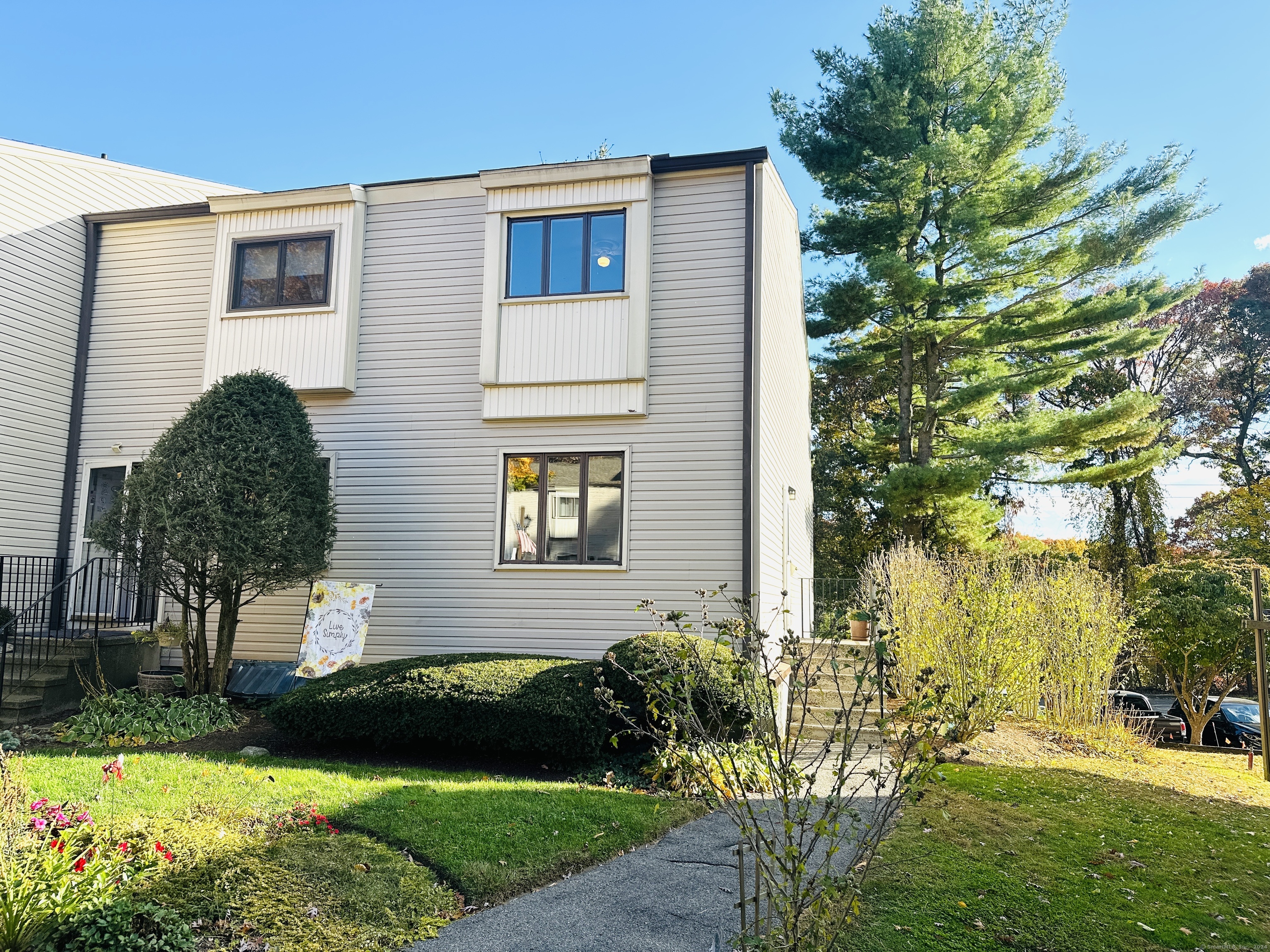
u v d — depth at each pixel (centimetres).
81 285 1273
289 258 1191
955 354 2395
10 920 365
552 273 1105
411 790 655
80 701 1010
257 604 1141
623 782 772
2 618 1096
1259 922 500
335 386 1135
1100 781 841
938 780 347
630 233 1078
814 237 2094
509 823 588
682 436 1046
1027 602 1100
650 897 492
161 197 1395
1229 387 3083
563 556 1070
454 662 921
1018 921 471
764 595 1073
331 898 453
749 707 400
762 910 471
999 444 1898
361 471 1138
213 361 1184
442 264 1153
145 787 609
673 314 1069
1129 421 1867
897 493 1912
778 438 1248
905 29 1978
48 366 1213
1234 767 1105
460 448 1115
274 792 619
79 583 1220
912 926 455
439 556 1099
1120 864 580
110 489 1238
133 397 1242
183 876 452
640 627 1023
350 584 1038
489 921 454
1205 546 2891
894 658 381
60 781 616
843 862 545
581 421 1080
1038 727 1111
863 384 2997
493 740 786
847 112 1969
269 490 958
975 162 1853
